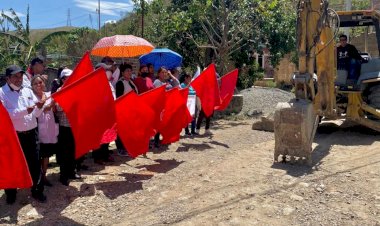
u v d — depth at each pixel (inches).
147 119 253.6
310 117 271.3
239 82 730.8
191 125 392.2
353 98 365.1
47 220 188.4
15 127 198.1
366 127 394.0
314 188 222.7
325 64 321.4
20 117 197.9
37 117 210.2
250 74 745.6
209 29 601.3
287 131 268.7
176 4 628.7
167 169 267.7
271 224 179.6
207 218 186.5
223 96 373.7
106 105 214.7
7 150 185.6
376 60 366.0
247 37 586.6
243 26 565.9
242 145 343.6
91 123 212.2
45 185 231.3
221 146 340.5
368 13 372.8
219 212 192.9
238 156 301.0
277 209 195.5
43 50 765.3
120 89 288.2
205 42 622.8
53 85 247.4
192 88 364.5
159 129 296.0
